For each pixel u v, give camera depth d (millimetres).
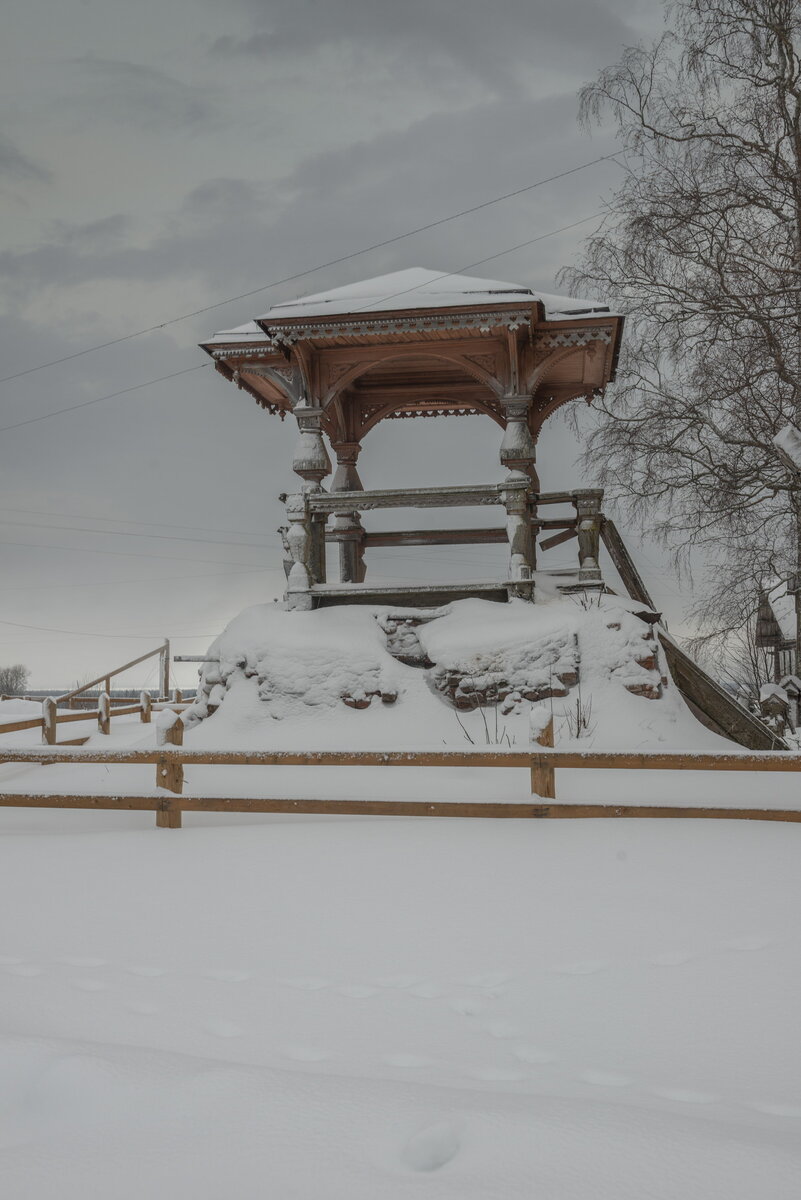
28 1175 2863
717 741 12914
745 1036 3854
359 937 5324
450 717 12891
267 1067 3570
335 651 13570
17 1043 3729
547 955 4918
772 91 17422
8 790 8773
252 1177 2803
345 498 14656
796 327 15742
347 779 11070
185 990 4590
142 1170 2869
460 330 14086
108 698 19938
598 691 12875
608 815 7633
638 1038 3887
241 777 11453
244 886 6441
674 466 18656
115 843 7777
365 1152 2920
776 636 32406
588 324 14570
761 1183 2639
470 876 6438
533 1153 2840
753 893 5762
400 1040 3951
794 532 18250
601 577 14234
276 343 14625
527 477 14227
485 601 14141
